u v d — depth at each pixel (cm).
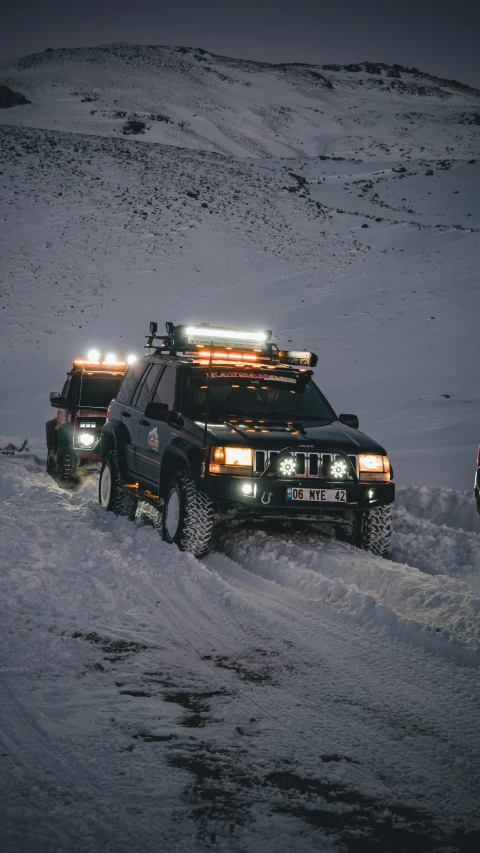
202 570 677
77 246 4884
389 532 785
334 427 834
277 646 518
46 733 374
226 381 874
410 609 604
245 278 4397
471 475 1277
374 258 4781
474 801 324
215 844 288
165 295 4072
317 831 299
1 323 3569
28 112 15500
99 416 1207
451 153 13925
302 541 811
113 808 309
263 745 370
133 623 554
